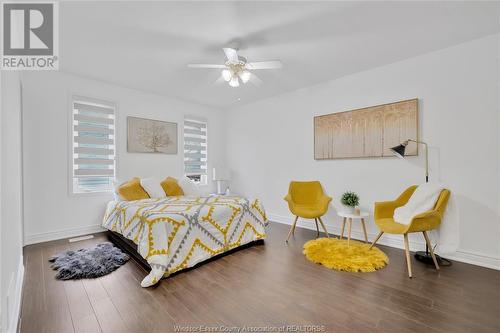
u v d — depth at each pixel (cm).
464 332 149
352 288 202
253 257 271
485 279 216
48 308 173
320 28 227
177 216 242
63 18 207
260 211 328
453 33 237
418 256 262
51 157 328
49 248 294
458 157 260
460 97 258
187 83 381
